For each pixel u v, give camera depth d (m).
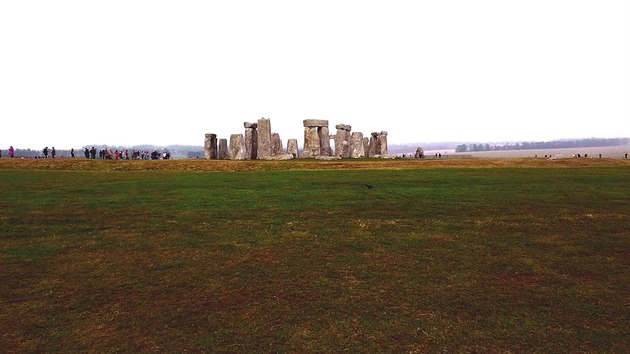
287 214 16.42
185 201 19.00
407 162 40.25
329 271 10.31
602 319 7.84
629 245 12.16
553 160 41.69
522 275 10.00
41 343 7.24
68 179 26.52
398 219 15.55
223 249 12.09
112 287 9.48
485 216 15.90
